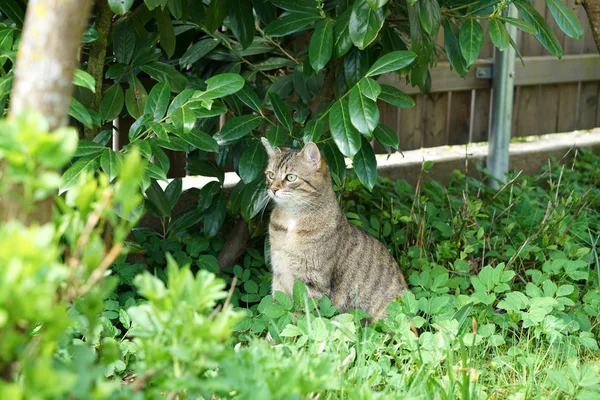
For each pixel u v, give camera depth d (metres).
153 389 2.07
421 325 3.61
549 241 4.78
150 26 4.46
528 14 3.80
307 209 4.09
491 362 3.49
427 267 4.26
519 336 3.98
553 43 3.79
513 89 6.36
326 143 4.28
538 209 5.31
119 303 3.94
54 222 1.95
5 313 1.56
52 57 1.87
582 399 3.00
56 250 1.76
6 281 1.54
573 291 4.00
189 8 4.21
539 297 3.79
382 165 6.04
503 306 3.76
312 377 2.21
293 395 2.12
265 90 4.82
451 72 6.16
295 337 3.52
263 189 4.31
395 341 3.76
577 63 6.78
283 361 2.28
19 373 2.03
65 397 1.82
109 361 2.17
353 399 2.53
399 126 6.14
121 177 1.75
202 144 3.50
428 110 6.23
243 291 4.49
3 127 1.65
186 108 3.26
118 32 4.02
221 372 2.50
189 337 1.93
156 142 3.39
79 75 2.57
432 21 3.58
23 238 1.56
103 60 3.79
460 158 6.34
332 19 3.89
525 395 3.09
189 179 5.41
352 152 3.55
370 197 5.18
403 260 4.66
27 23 1.90
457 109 6.36
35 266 1.61
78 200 1.83
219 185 4.52
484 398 3.03
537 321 3.62
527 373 3.46
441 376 3.25
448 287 4.09
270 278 4.45
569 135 7.29
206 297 1.99
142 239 4.44
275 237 4.23
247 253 4.77
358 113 3.50
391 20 4.29
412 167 6.14
